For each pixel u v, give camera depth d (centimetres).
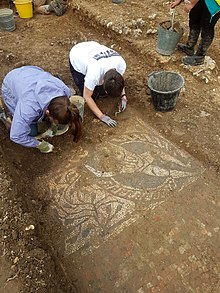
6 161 335
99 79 335
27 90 285
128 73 450
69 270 270
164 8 548
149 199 312
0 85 436
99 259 275
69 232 294
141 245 281
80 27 559
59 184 331
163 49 450
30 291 231
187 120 383
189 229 289
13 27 557
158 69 452
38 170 344
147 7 552
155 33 497
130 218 299
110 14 535
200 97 411
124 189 322
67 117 282
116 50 496
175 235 285
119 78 316
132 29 505
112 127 381
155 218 297
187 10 395
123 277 264
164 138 368
